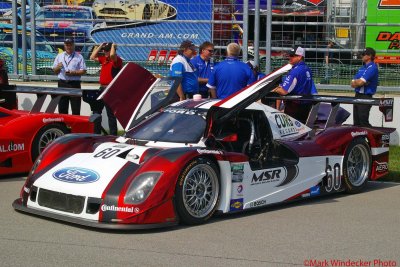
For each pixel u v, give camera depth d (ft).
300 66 30.40
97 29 43.01
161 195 19.12
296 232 19.72
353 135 26.08
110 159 20.51
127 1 42.19
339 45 39.88
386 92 40.68
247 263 16.37
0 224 19.60
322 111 30.09
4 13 44.88
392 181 29.78
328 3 39.73
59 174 20.34
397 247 18.24
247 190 21.86
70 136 22.62
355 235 19.51
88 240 18.06
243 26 39.42
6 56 44.93
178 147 20.68
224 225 20.38
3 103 31.86
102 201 18.89
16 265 15.76
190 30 41.55
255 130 23.47
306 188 24.25
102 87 36.96
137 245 17.71
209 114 21.65
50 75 43.65
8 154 27.50
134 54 42.63
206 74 36.76
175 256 16.81
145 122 23.30
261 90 22.41
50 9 43.50
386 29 39.37
